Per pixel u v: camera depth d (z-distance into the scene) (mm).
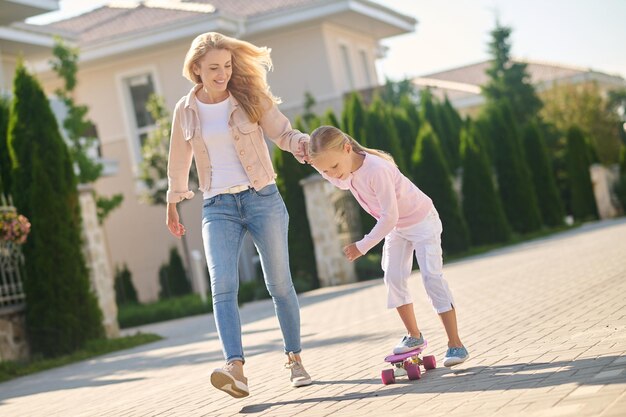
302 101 37094
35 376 13766
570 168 42938
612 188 44844
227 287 6863
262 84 7078
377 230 6859
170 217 7547
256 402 6867
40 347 16109
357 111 29172
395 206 6871
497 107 36688
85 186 18188
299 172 27203
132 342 16750
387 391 6352
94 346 16172
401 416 5355
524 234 35719
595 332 7465
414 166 30234
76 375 12695
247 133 6988
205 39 6883
